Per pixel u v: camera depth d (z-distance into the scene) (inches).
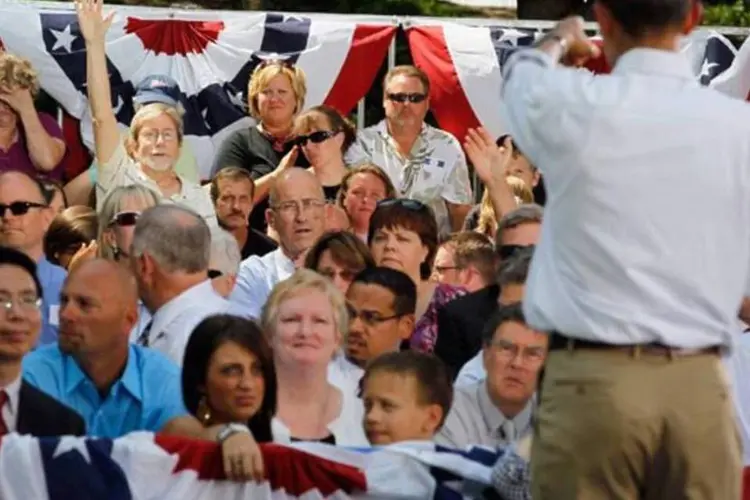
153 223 805.9
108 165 1107.9
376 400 696.4
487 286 911.0
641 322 558.3
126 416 711.1
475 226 1173.1
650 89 569.0
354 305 800.3
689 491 567.2
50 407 688.4
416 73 1248.2
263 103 1228.5
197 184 1127.6
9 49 1229.1
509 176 1173.1
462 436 733.3
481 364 796.0
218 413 690.2
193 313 792.9
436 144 1263.5
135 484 658.8
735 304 575.2
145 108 1111.6
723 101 574.2
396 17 1318.9
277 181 978.7
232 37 1279.5
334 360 769.6
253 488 666.2
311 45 1293.1
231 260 884.0
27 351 685.9
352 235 880.3
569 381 569.9
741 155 568.7
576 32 596.7
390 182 1086.4
